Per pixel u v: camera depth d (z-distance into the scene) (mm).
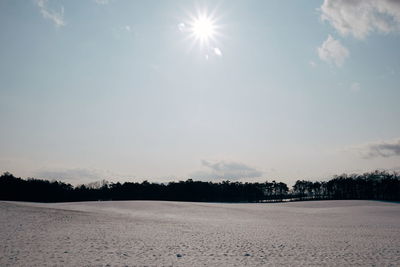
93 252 17312
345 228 34281
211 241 23031
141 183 144000
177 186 141500
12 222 31625
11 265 13797
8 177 118250
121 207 65250
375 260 16188
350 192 141875
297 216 54062
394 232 30328
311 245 21547
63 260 15000
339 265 14938
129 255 16734
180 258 16250
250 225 37594
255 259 16312
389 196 130375
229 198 153125
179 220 42875
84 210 53875
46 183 127875
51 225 30734
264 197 165500
